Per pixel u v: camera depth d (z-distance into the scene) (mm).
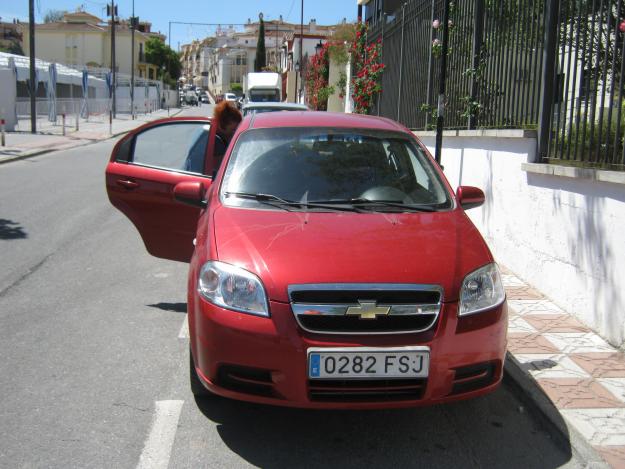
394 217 3955
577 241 5316
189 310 3652
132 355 4613
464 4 8156
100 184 13180
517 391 4172
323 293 3219
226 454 3359
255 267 3352
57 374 4262
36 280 6449
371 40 15062
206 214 4145
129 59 74750
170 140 5746
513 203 6559
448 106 8750
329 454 3400
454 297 3305
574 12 5484
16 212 9922
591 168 5121
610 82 5000
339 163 4465
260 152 4543
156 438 3488
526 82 6422
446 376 3238
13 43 78625
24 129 28969
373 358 3156
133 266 7113
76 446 3377
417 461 3359
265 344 3189
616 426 3619
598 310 4992
